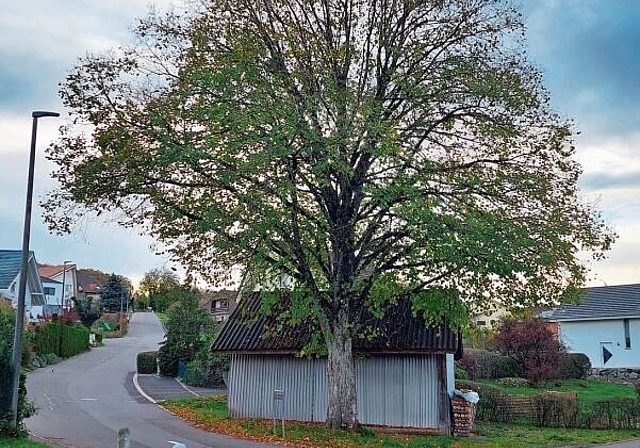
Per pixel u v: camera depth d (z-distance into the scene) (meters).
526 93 18.92
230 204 18.16
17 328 16.34
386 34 19.81
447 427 21.25
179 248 19.73
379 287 20.84
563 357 39.22
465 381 29.92
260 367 24.34
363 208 19.50
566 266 18.53
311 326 23.00
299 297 19.94
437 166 18.73
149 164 17.19
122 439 10.71
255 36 18.70
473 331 21.34
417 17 20.06
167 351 41.53
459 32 19.88
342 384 20.17
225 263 19.41
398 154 17.47
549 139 19.11
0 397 15.71
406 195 16.64
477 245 16.45
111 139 17.52
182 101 17.25
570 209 19.03
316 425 21.77
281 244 18.94
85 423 20.56
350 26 20.08
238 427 20.91
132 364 47.16
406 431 21.48
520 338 35.22
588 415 25.38
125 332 83.75
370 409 22.06
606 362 46.28
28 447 14.49
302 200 20.12
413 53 19.47
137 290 127.62
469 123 19.70
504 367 38.25
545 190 18.67
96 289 122.38
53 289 91.75
